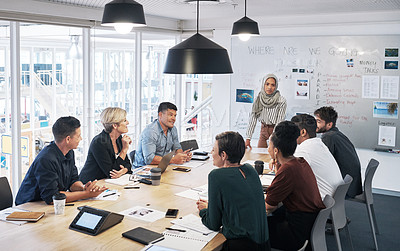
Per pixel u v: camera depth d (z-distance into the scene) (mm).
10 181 4461
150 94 6605
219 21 6578
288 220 2973
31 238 2377
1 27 4242
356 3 4734
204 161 4426
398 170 5816
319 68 6078
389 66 5684
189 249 2275
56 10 4594
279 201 2930
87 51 5250
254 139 6625
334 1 4559
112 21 2930
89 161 3766
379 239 4375
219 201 2477
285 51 6250
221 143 2633
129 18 2922
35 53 4637
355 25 5785
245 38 4430
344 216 3459
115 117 3756
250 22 4203
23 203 3035
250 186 2527
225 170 2537
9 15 4133
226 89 6738
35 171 2957
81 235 2434
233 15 6000
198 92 7266
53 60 4863
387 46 5668
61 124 3039
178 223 2629
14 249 2230
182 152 4617
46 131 4859
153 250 2252
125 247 2283
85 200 3051
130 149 6305
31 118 4633
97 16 5125
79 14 4891
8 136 4414
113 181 3562
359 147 5980
